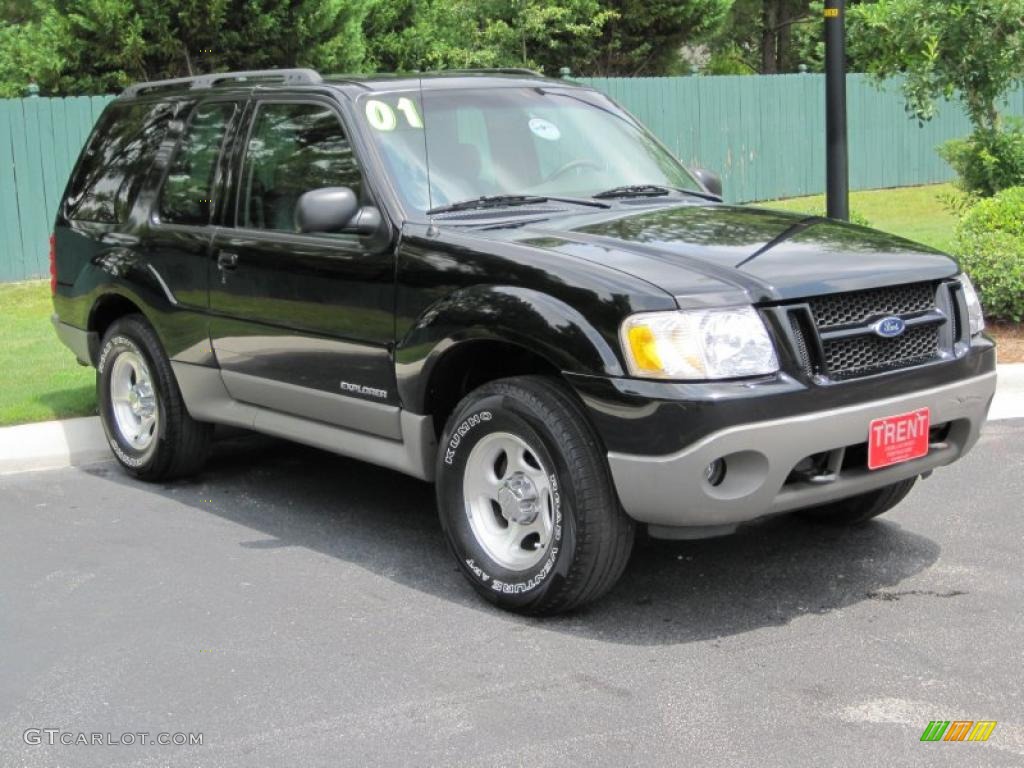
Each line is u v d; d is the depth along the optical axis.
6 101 13.80
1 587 5.35
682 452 4.36
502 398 4.79
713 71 32.09
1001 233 9.93
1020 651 4.47
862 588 5.14
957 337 5.03
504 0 23.41
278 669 4.47
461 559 5.06
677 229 5.17
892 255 4.96
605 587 4.73
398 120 5.69
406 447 5.36
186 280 6.39
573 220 5.34
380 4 21.31
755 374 4.44
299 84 6.00
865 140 21.09
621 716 4.04
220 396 6.40
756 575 5.31
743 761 3.72
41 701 4.27
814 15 30.09
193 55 17.75
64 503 6.59
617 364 4.46
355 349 5.48
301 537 5.95
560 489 4.64
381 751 3.84
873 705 4.07
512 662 4.48
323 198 5.12
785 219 5.50
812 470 4.70
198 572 5.50
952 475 6.64
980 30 10.87
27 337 10.76
